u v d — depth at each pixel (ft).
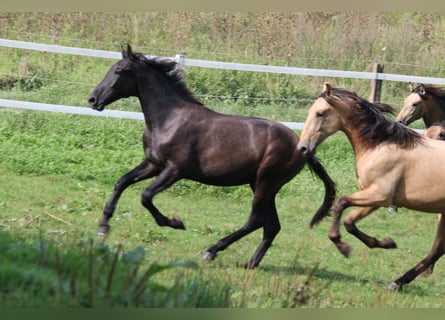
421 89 55.36
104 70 74.33
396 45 85.25
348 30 85.97
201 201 51.70
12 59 73.10
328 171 58.80
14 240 26.86
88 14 82.69
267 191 38.99
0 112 59.06
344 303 33.83
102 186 51.01
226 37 83.92
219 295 26.04
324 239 46.68
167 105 39.06
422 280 40.88
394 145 36.86
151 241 41.55
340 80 79.51
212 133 38.63
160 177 38.58
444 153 37.11
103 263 24.27
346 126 37.35
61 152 54.49
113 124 59.72
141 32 82.53
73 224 42.63
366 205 36.83
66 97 66.85
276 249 43.27
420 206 37.17
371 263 42.78
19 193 47.21
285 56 82.48
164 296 23.50
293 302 29.60
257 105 73.05
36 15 81.10
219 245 38.99
